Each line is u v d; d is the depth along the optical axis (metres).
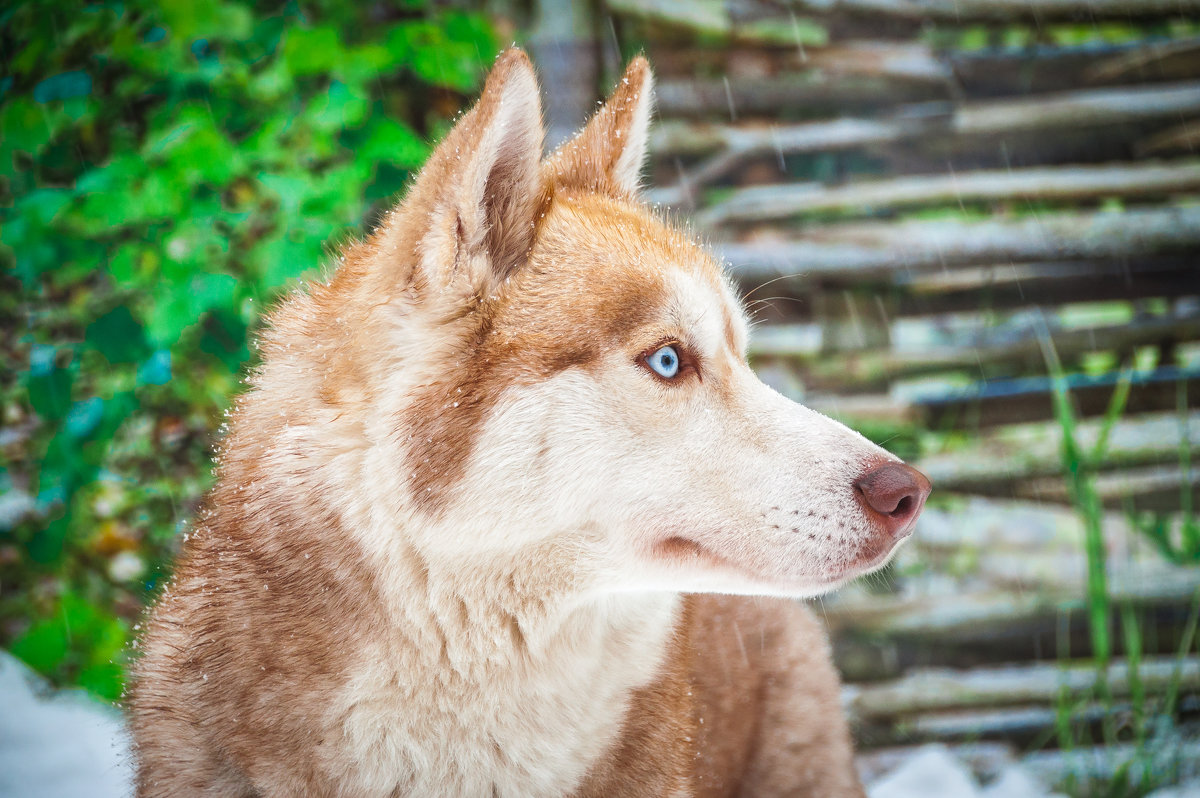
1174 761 3.67
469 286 1.97
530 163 2.04
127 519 4.07
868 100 5.07
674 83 5.02
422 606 1.94
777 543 2.00
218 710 1.94
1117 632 4.25
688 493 2.01
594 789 2.10
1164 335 4.71
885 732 4.12
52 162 4.31
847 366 4.77
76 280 4.21
